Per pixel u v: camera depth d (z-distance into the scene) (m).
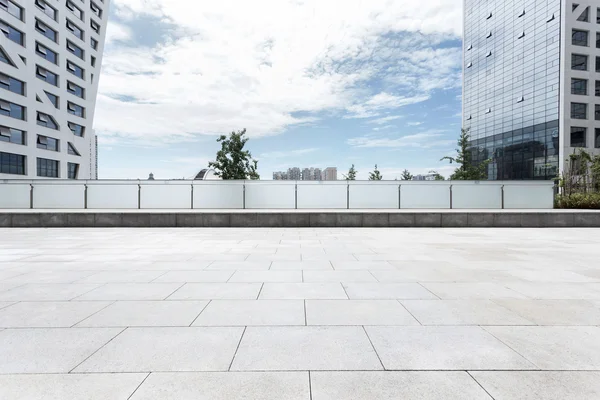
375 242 8.41
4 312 3.39
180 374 2.23
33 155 40.19
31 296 3.92
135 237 9.34
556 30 38.19
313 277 4.86
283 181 15.37
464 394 2.01
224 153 23.25
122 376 2.20
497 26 46.34
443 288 4.29
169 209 15.08
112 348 2.60
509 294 4.03
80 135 48.81
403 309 3.50
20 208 14.78
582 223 12.30
